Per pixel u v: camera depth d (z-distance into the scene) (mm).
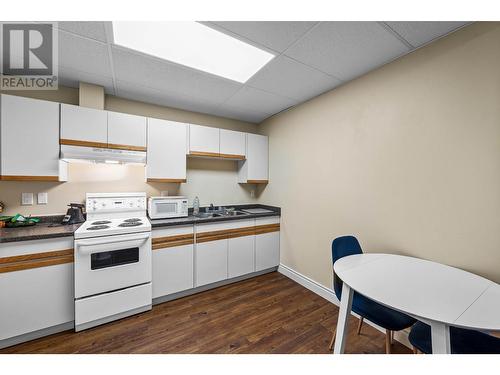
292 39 1530
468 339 1072
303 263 2656
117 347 1602
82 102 2139
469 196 1353
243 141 3055
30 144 1825
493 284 1170
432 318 891
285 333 1780
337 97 2238
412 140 1633
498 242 1247
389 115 1787
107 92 2383
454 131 1416
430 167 1533
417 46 1586
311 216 2545
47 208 2137
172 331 1790
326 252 2354
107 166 2428
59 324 1725
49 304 1680
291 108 2848
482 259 1305
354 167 2062
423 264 1460
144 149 2336
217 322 1917
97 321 1832
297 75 2021
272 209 3205
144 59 1769
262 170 3240
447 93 1448
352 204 2082
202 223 2438
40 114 1859
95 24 1371
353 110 2076
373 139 1904
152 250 2137
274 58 1762
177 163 2541
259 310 2109
